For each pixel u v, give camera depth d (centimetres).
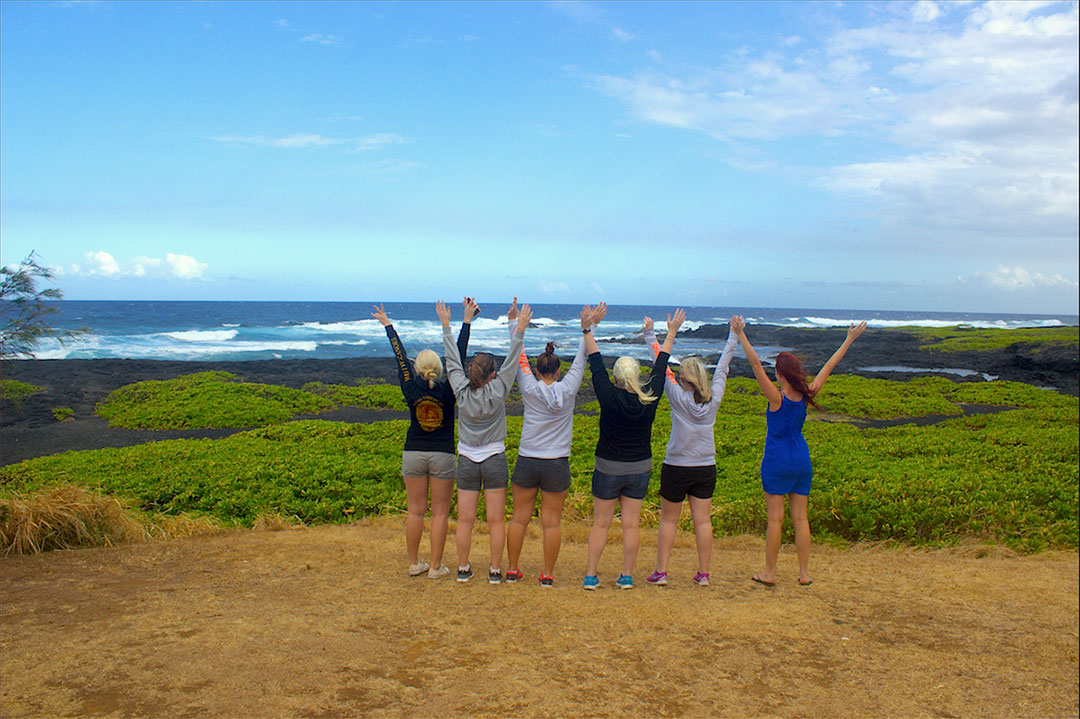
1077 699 400
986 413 2806
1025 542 810
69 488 851
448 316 611
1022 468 1286
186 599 557
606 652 448
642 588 591
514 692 390
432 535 608
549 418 566
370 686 395
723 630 490
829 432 2022
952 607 556
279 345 5484
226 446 1686
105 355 4634
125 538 820
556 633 478
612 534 892
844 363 5334
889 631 500
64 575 645
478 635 473
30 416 2362
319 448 1662
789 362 574
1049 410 2609
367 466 1378
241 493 1152
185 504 1144
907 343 6719
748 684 409
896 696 400
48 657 432
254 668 416
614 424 561
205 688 390
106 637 467
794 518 612
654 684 405
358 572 643
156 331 6512
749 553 787
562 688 396
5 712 360
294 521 1016
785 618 518
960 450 1563
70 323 7288
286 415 2456
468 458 583
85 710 363
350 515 1077
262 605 538
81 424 2277
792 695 397
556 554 588
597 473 574
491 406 569
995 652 466
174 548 763
